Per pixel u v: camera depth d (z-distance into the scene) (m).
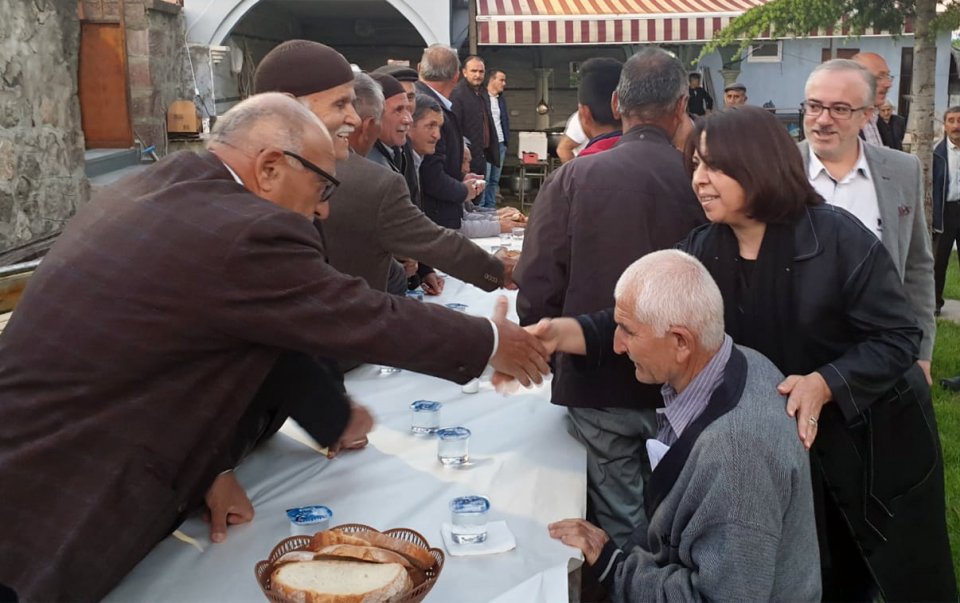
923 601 2.21
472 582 1.76
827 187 2.77
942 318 7.03
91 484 1.68
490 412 2.74
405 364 1.90
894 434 2.16
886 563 2.17
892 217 2.71
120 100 8.69
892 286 2.05
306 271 1.77
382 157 3.78
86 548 1.65
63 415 1.69
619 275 2.49
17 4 5.78
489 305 3.90
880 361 2.02
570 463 2.37
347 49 14.30
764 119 2.05
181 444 1.75
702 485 1.75
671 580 1.79
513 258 3.59
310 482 2.21
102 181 7.59
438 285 4.12
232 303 1.71
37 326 1.72
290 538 1.74
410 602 1.53
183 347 1.72
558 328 2.36
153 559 1.86
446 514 2.04
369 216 2.88
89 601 1.66
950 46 14.58
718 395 1.83
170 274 1.69
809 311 2.08
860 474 2.13
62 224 6.51
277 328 1.75
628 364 2.44
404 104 3.75
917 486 2.18
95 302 1.70
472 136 8.04
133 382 1.71
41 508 1.65
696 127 2.11
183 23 9.75
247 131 1.88
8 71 5.66
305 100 2.74
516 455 2.40
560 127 14.84
